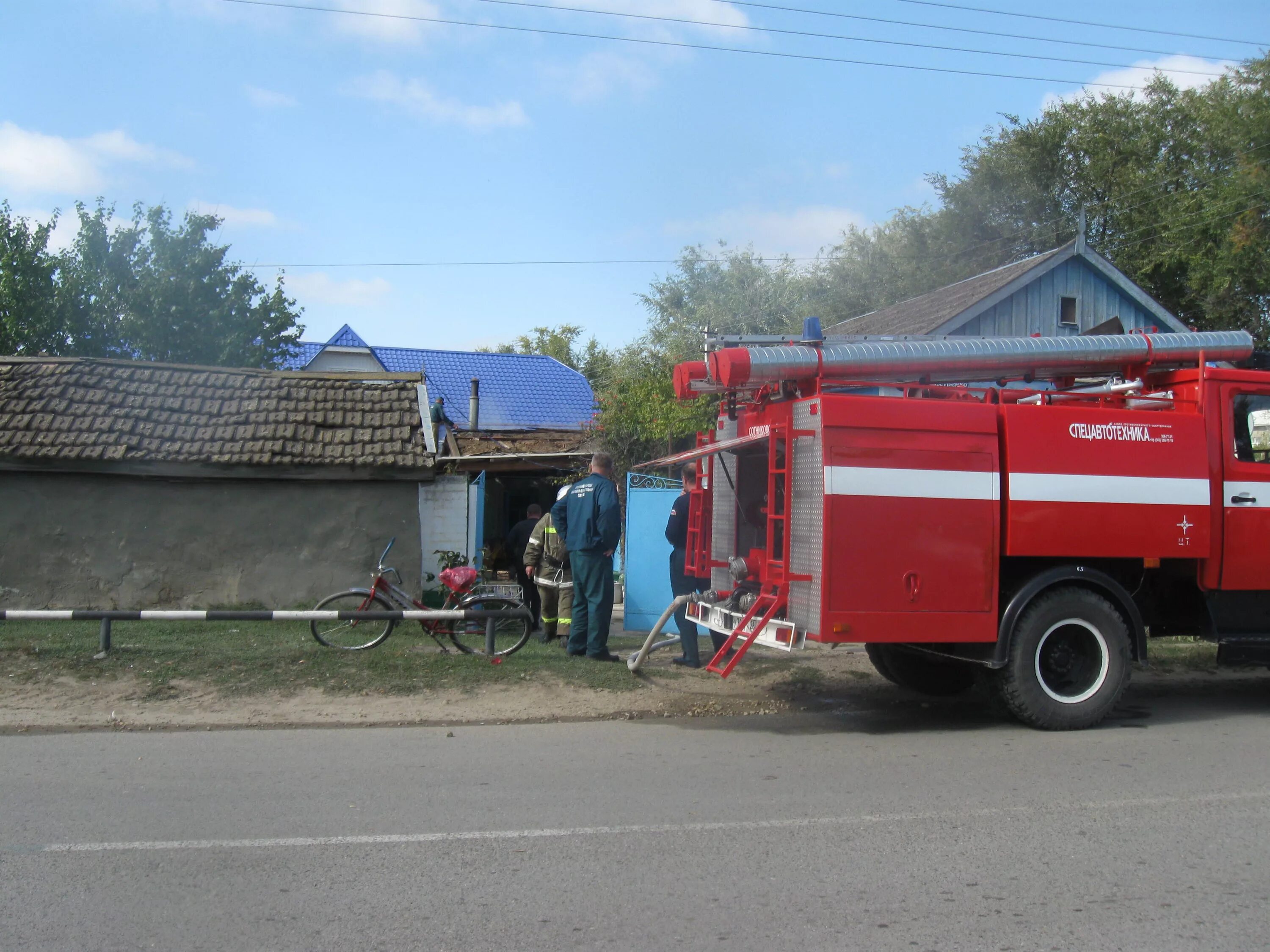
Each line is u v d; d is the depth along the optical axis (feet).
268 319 76.23
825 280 115.44
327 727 24.34
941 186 115.03
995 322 62.39
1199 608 27.02
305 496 40.91
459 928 12.69
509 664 29.37
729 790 19.07
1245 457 26.73
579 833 16.42
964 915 13.21
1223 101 90.48
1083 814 17.74
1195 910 13.46
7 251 72.13
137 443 39.81
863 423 23.56
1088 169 106.11
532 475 66.44
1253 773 20.63
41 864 14.82
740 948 12.16
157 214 75.46
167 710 25.13
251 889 13.91
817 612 23.15
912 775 20.34
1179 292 88.17
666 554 39.11
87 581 39.40
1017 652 24.30
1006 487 24.36
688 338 102.47
